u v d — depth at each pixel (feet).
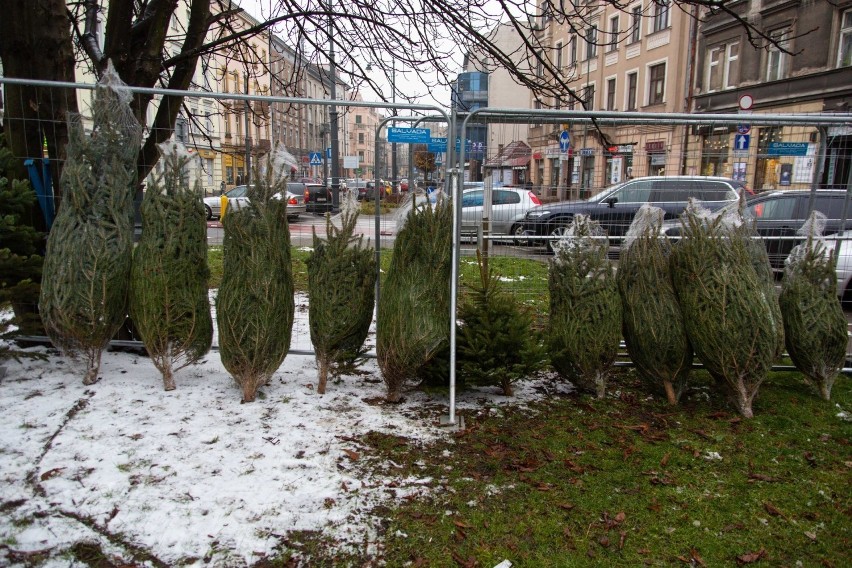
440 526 8.30
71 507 8.26
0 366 12.85
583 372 13.12
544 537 8.14
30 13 13.76
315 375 14.35
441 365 12.40
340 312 12.35
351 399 12.78
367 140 60.95
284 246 12.39
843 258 20.08
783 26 69.00
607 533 8.30
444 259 12.09
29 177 14.14
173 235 12.17
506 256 16.57
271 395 12.74
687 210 12.96
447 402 12.91
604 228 16.26
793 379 15.31
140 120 16.02
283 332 12.25
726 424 12.12
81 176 12.14
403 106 12.69
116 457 9.62
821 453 10.91
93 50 17.58
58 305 11.88
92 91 13.15
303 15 20.33
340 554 7.65
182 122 22.04
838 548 8.06
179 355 12.75
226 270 11.97
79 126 12.34
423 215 12.23
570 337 12.84
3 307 12.41
